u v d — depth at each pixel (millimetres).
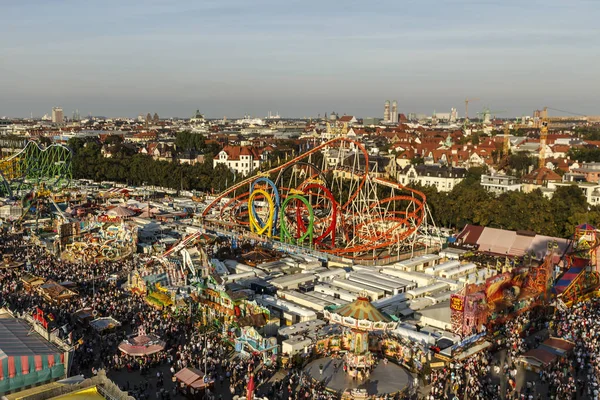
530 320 116750
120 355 97250
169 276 128875
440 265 152250
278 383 89250
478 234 190250
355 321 92625
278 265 151875
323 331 106000
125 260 155875
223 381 90500
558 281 134125
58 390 64625
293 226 194250
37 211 199250
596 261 141500
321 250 172875
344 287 133375
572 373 95125
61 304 119250
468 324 103438
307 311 115375
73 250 157375
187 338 105875
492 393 87125
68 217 189500
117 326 107750
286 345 99125
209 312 113625
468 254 173375
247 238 187625
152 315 114875
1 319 93812
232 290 124750
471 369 93500
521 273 119000
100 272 143750
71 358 82125
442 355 97250
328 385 90312
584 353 101188
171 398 84688
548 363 96062
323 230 198000
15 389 77062
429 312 116125
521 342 106500
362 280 137000
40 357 78688
